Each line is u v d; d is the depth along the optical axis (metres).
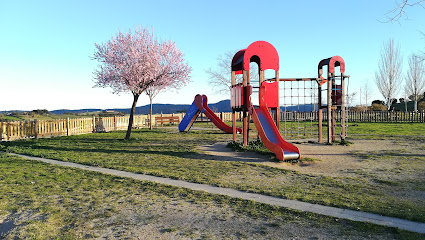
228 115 42.25
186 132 24.98
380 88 46.38
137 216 5.69
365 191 7.28
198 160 11.69
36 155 13.09
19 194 7.12
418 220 5.27
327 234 4.76
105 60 21.27
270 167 10.19
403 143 15.76
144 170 9.71
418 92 45.06
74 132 24.42
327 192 7.18
